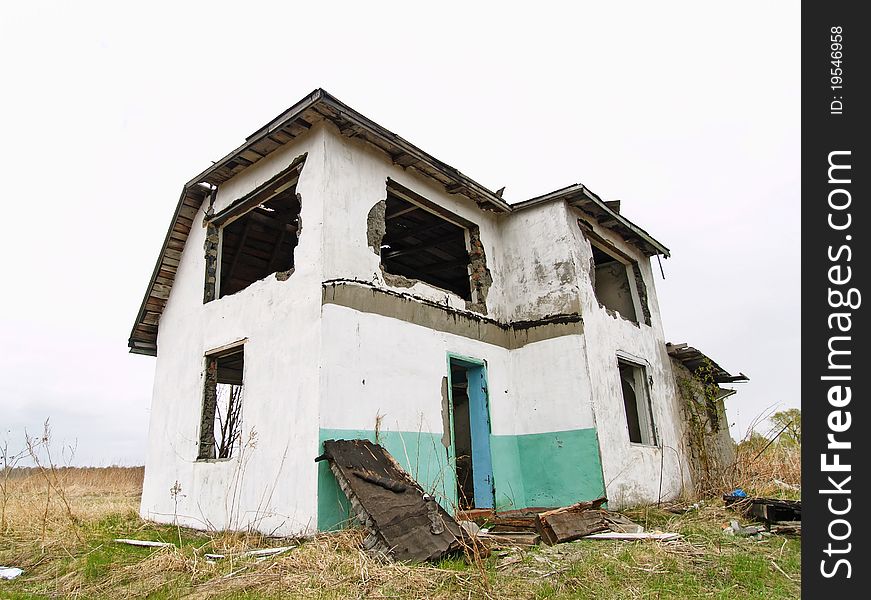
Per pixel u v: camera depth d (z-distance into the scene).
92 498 13.24
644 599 4.50
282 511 7.09
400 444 7.91
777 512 7.58
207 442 9.12
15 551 7.05
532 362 10.33
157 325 11.18
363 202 8.53
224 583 5.01
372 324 8.04
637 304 12.83
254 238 11.41
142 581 5.34
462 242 12.17
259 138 8.70
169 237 10.66
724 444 14.87
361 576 4.95
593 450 9.27
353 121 8.19
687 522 7.87
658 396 12.13
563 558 5.63
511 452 9.88
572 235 10.66
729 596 4.57
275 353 7.94
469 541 5.70
